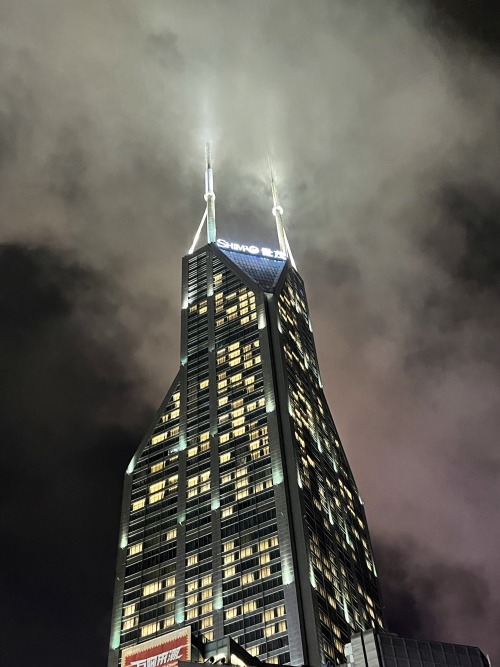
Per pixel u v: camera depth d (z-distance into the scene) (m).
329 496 198.75
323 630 157.00
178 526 189.38
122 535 196.00
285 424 196.50
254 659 139.38
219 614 165.75
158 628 171.38
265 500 181.12
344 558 188.88
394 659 118.44
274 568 167.25
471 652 122.00
